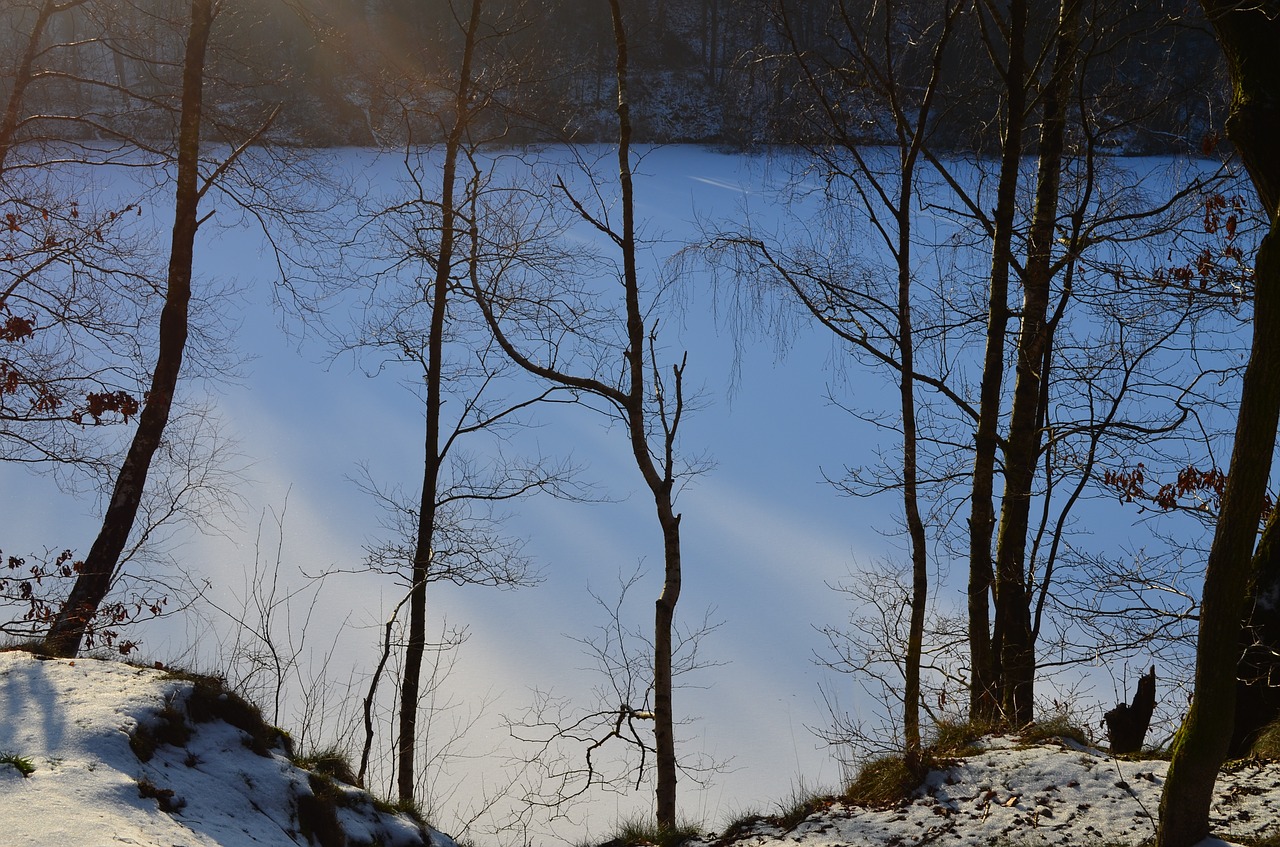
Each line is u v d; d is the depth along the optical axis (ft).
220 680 25.75
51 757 18.61
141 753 19.93
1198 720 19.49
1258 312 18.79
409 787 34.78
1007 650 40.40
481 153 51.42
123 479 40.91
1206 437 38.75
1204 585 19.49
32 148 50.26
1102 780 26.61
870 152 44.98
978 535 39.99
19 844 15.14
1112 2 39.45
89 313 43.70
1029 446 41.34
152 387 42.98
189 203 44.70
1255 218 36.63
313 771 23.80
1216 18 29.50
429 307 47.98
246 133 50.08
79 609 35.94
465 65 47.29
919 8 43.73
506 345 42.11
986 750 30.07
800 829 28.25
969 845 24.73
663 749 36.32
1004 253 39.81
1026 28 41.42
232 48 48.47
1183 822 19.85
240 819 19.90
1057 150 41.45
